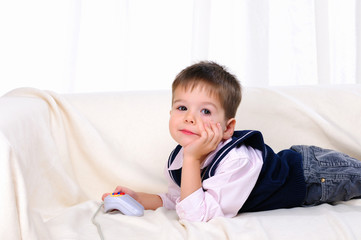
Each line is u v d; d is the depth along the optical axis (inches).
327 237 38.8
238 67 90.2
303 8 89.9
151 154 59.2
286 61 91.3
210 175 46.1
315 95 65.1
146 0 86.6
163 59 87.6
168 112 61.4
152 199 52.3
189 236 37.4
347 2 92.0
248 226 40.8
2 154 32.4
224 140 49.6
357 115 63.0
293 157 51.9
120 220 45.3
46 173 48.9
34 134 46.3
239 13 89.9
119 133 59.6
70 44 82.8
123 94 62.9
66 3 83.6
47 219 46.1
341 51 92.3
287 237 38.7
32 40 83.6
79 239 38.3
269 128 62.7
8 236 31.7
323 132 61.8
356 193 51.4
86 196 54.4
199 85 46.2
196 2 84.6
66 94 62.6
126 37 84.7
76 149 56.9
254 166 46.5
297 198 49.1
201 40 85.0
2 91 83.4
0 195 31.8
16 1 82.9
